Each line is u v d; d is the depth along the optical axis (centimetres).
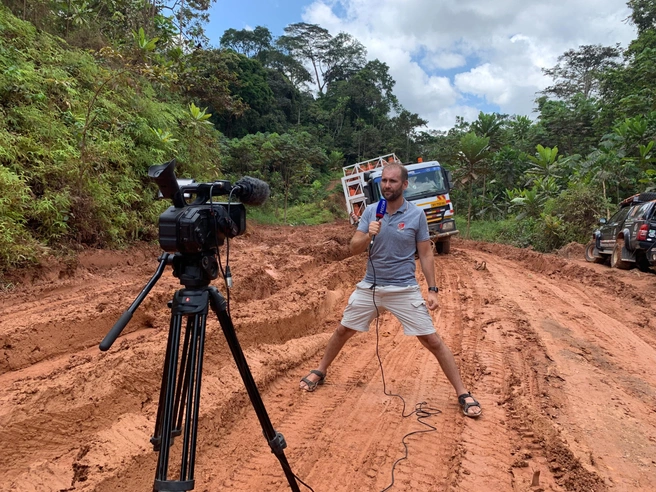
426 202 1293
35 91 846
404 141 7062
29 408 273
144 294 192
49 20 1178
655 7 2897
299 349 481
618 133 2050
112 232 821
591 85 4900
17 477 239
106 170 899
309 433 325
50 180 751
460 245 1719
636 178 1766
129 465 259
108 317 458
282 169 3284
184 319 449
